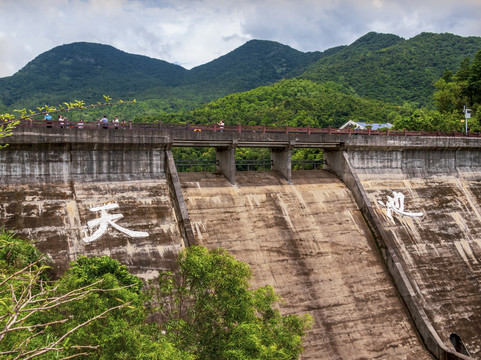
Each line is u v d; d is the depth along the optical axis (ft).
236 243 120.78
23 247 84.38
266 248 123.03
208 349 64.13
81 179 111.04
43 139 105.40
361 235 138.31
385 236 135.64
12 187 102.58
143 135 118.01
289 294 115.24
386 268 132.98
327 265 126.31
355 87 572.10
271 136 141.18
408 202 158.40
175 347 61.21
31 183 104.88
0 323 47.32
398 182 163.53
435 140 171.94
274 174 148.97
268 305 71.92
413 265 139.54
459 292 137.90
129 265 102.37
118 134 114.62
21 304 36.94
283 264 121.29
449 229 156.66
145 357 51.80
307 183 149.28
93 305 58.08
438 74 570.05
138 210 112.47
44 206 102.99
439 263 143.64
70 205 105.70
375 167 162.20
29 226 98.78
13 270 74.38
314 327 111.04
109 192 112.47
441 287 136.77
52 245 97.96
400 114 409.08
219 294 67.56
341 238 134.92
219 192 132.57
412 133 178.70
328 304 117.19
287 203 138.21
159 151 122.62
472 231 160.25
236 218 126.82
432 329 118.83
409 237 147.13
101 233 104.68
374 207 150.00
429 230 152.87
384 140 161.07
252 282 113.60
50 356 48.42
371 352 111.75
